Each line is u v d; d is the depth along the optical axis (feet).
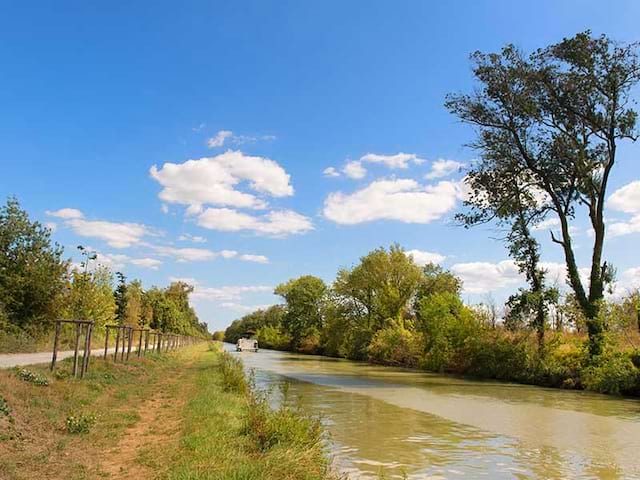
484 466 40.75
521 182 130.11
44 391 51.55
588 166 115.24
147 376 91.09
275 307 518.37
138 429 44.16
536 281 130.93
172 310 329.52
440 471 38.91
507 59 120.98
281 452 32.71
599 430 58.03
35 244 119.65
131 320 223.51
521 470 39.83
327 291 327.26
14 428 37.47
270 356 271.08
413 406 76.38
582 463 42.32
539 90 120.26
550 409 75.87
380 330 230.07
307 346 337.11
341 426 58.08
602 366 103.50
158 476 29.07
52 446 35.68
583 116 117.60
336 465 39.32
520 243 131.85
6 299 110.22
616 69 112.98
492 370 136.05
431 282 255.09
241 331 613.93
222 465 29.53
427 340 172.76
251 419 40.88
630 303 108.27
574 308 119.24
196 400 59.77
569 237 122.72
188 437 38.27
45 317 117.80
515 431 56.65
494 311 148.87
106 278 160.25
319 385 109.40
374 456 43.32
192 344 317.22
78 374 68.39
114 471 30.91
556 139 117.91
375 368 177.99
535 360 124.16
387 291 238.07
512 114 123.24
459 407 76.28
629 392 96.68
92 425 43.11
